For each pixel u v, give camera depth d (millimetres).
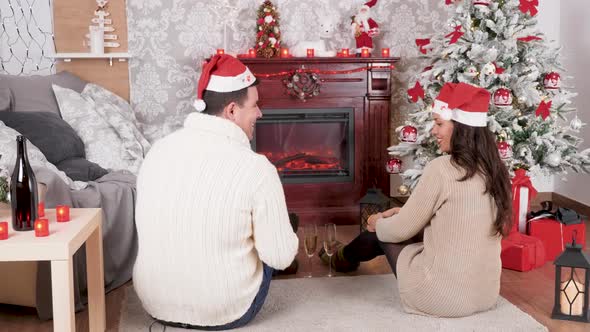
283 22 4781
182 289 2258
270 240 2201
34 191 2174
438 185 2406
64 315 2049
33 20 4562
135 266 2361
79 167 3562
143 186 2273
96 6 4633
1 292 2729
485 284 2514
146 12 4699
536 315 2742
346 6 4820
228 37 4773
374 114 4551
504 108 3627
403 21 4887
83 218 2346
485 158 2396
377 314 2633
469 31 3646
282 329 2467
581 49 4695
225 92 2268
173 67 4777
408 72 4934
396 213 2814
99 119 4082
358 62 4461
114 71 4723
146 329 2502
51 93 4199
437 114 2494
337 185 4594
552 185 5191
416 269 2531
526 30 3701
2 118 3693
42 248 2014
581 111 4730
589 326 2617
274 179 2209
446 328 2463
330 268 3211
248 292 2305
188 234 2195
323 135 4645
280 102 4465
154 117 4812
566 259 2656
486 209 2418
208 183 2172
